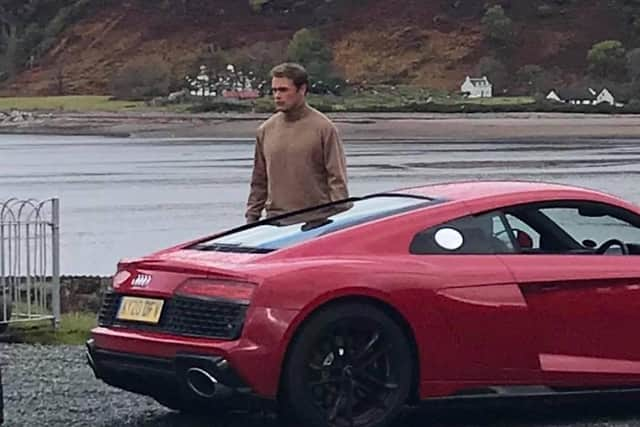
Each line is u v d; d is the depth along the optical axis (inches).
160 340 436.5
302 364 426.3
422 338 444.1
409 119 7810.0
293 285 426.9
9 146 6127.0
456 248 459.2
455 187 495.8
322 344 431.8
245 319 422.0
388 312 440.5
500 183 502.3
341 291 430.6
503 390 457.7
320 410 430.3
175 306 439.5
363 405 440.1
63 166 4365.2
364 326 436.5
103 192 3149.6
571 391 468.1
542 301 461.1
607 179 3528.5
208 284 433.4
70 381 577.9
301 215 494.6
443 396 450.0
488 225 468.1
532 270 462.0
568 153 5059.1
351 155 4854.8
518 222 474.0
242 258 445.1
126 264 468.1
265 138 578.9
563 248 477.7
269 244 457.1
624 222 491.8
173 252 473.4
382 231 454.6
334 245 448.1
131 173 3922.2
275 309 423.5
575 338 466.9
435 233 459.2
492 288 453.4
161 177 3720.5
